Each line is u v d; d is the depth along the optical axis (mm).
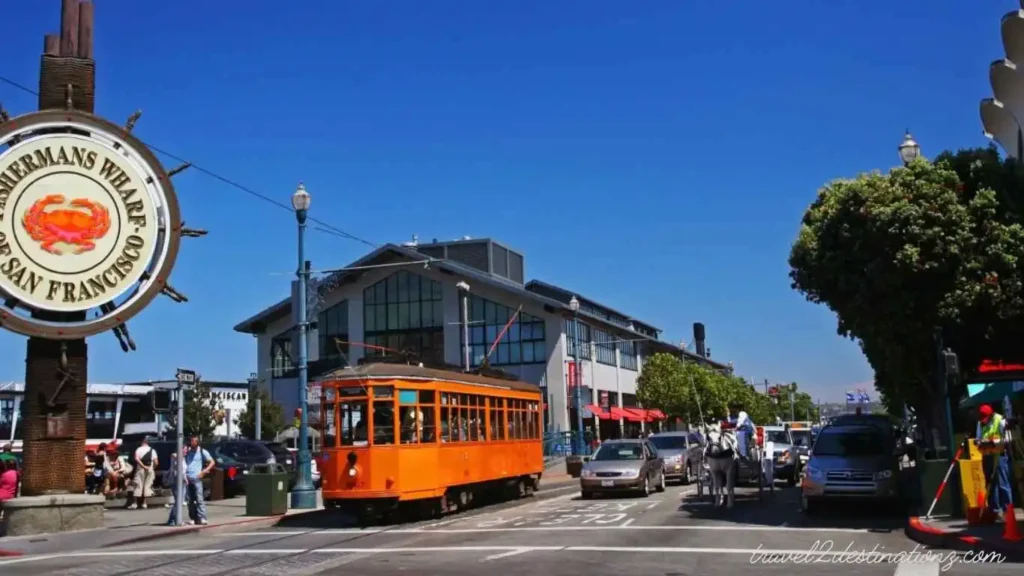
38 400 21109
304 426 24859
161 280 22344
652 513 20688
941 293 17656
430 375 21781
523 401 27891
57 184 21250
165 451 31578
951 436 17219
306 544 16781
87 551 17219
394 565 13328
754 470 27766
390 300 61875
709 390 68875
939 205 17500
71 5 22562
